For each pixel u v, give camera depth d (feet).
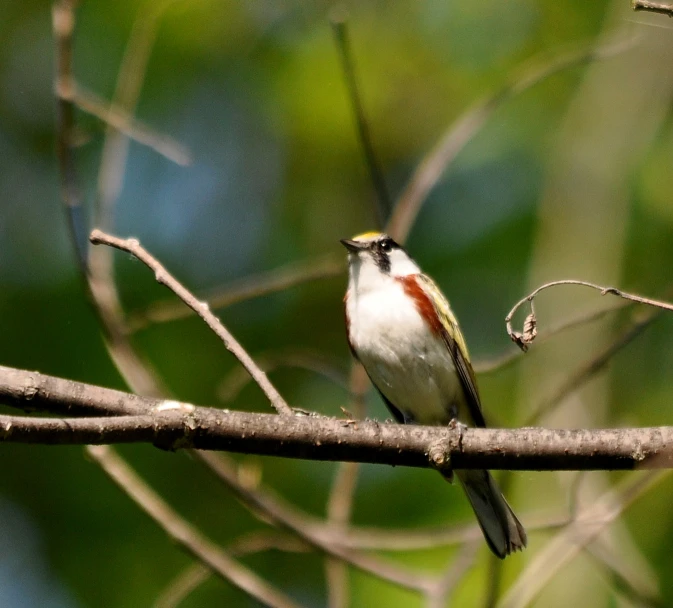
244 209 46.70
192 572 32.65
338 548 29.84
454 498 36.55
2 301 40.09
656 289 42.93
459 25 45.93
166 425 19.40
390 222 33.99
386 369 32.68
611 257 41.65
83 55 44.04
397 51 45.39
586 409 37.65
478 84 45.50
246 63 45.83
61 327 39.04
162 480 37.68
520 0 45.88
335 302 42.98
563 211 42.65
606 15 45.52
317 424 20.58
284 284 32.27
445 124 45.57
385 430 20.92
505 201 44.93
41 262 41.93
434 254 44.42
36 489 37.76
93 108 28.53
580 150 43.65
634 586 29.14
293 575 37.22
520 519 31.09
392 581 28.99
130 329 30.50
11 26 45.57
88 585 36.70
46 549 37.32
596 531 28.63
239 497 29.07
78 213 28.91
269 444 20.21
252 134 47.16
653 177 44.16
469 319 43.24
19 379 19.49
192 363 39.63
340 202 46.21
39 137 45.70
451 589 28.76
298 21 46.01
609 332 40.19
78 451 37.63
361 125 32.24
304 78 44.62
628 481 34.35
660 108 44.60
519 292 43.16
